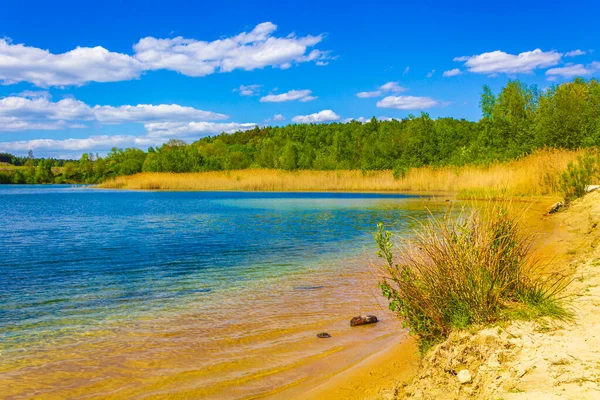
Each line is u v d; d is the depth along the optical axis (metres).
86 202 33.91
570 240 10.47
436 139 52.34
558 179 22.59
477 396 3.62
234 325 6.32
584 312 4.77
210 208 26.33
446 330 4.85
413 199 30.62
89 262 10.91
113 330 6.14
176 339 5.80
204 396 4.32
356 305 7.21
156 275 9.51
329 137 134.50
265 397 4.29
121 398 4.27
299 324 6.36
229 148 136.88
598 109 45.62
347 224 17.89
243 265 10.45
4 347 5.52
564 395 3.24
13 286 8.62
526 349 4.03
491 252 5.09
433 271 5.18
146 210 25.58
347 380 4.56
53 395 4.32
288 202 30.31
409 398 3.95
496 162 35.78
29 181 103.75
